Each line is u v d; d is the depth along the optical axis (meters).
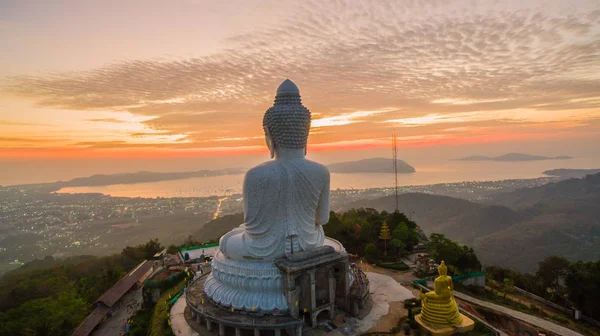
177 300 41.50
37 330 37.12
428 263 52.03
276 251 34.75
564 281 45.97
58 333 38.78
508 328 38.47
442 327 32.75
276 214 34.66
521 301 46.94
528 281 52.06
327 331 33.44
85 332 38.69
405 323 34.16
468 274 49.03
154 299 45.34
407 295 41.50
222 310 34.12
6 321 39.84
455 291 45.78
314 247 36.78
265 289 33.41
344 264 36.22
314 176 35.88
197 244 73.00
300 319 32.28
